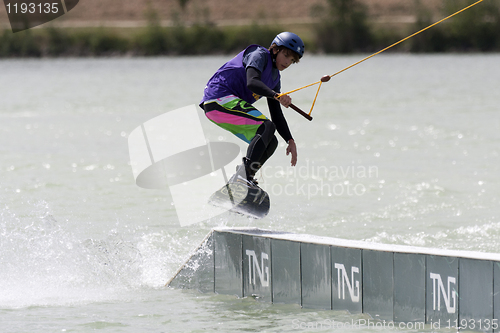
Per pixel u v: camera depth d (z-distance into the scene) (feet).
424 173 127.24
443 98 319.27
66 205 102.32
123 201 106.63
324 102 316.40
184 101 326.85
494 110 254.68
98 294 63.21
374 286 51.80
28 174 132.87
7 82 513.86
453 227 85.92
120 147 177.37
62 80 531.50
